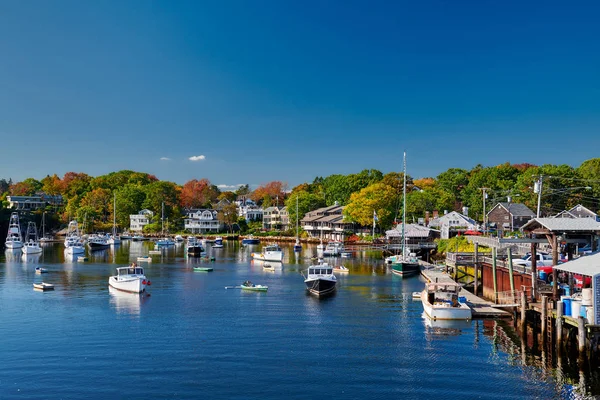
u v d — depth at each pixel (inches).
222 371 1423.5
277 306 2303.2
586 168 5787.4
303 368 1449.3
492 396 1261.1
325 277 2704.2
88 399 1232.2
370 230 6663.4
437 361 1509.6
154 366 1457.9
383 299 2497.5
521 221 4995.1
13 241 5782.5
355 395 1268.5
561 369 1427.2
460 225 5408.5
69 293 2640.3
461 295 2388.0
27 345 1654.8
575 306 1443.2
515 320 1893.5
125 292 2664.9
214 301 2426.2
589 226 1710.1
